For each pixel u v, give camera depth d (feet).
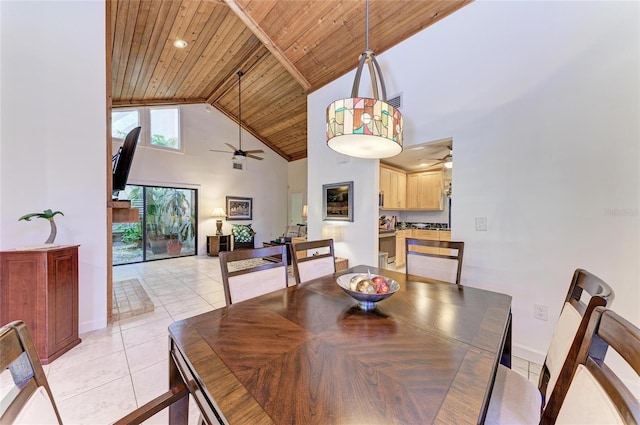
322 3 9.45
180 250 22.25
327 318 3.98
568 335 3.36
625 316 5.59
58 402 5.33
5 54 7.22
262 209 27.96
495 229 7.37
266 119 24.06
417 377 2.60
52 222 7.30
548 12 6.51
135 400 5.40
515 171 7.02
